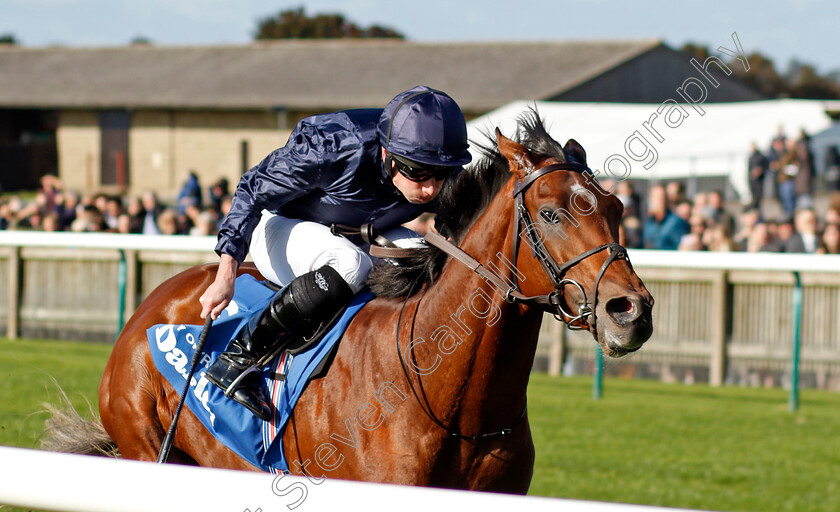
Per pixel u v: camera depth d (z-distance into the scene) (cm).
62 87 4984
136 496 237
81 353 1330
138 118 4725
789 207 2164
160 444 474
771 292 1238
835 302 1205
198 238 1114
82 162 4878
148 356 479
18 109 5262
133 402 479
